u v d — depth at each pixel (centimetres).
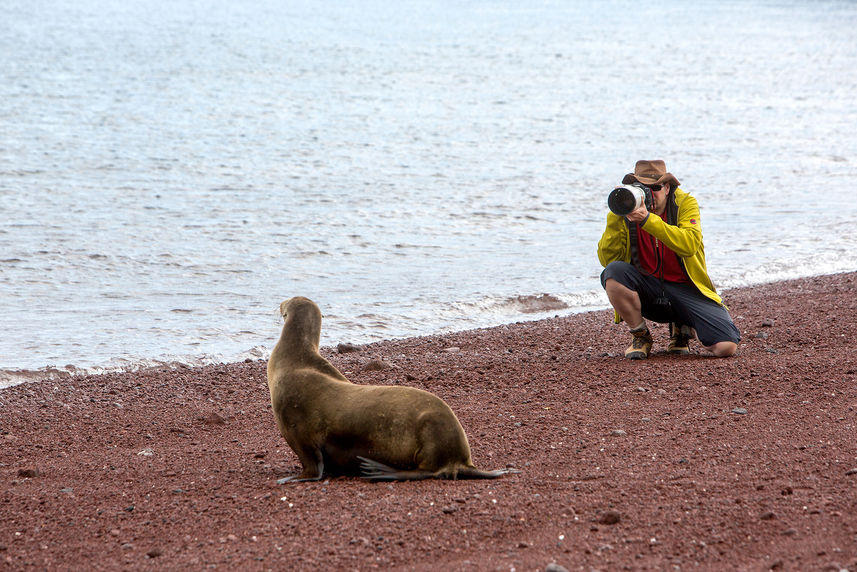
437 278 2870
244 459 1208
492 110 8800
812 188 4741
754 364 1565
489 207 4247
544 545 842
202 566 835
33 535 936
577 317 2258
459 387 1546
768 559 799
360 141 6656
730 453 1107
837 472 1008
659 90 10875
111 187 4694
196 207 4197
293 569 817
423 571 802
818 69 13688
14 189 4550
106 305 2541
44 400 1595
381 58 14412
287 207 4219
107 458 1240
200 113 8156
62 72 11200
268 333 2247
